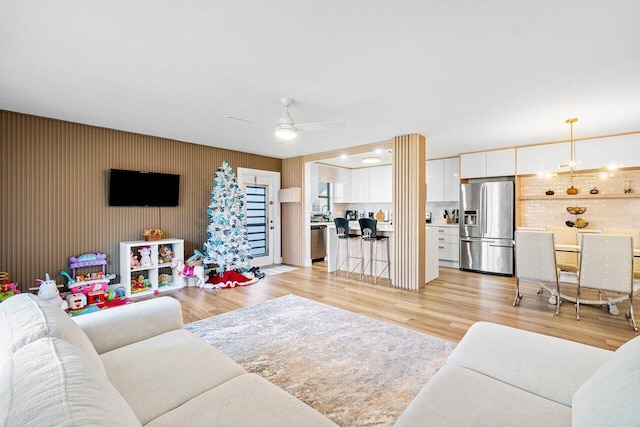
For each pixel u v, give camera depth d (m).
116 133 4.32
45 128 3.74
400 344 2.72
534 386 1.30
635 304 3.81
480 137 4.70
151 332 1.89
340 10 1.77
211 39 2.08
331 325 3.16
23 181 3.58
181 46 2.16
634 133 4.30
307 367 2.35
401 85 2.80
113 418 0.68
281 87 2.86
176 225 5.01
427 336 2.88
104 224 4.22
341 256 5.81
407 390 2.06
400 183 4.66
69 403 0.65
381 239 5.01
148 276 4.59
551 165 4.98
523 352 1.53
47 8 1.73
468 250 5.82
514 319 3.32
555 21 1.86
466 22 1.88
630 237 3.05
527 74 2.57
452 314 3.48
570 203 5.26
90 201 4.09
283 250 6.75
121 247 4.27
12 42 2.09
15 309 1.34
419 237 4.53
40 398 0.66
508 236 5.36
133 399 1.25
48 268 3.75
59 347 0.96
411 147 4.54
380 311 3.58
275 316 3.42
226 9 1.76
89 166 4.09
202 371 1.48
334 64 2.43
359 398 1.97
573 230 4.48
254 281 4.96
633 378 0.89
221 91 2.95
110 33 2.00
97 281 3.87
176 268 4.65
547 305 3.78
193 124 4.04
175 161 4.98
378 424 1.75
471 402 1.19
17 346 1.03
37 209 3.68
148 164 4.65
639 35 2.00
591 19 1.83
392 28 1.95
